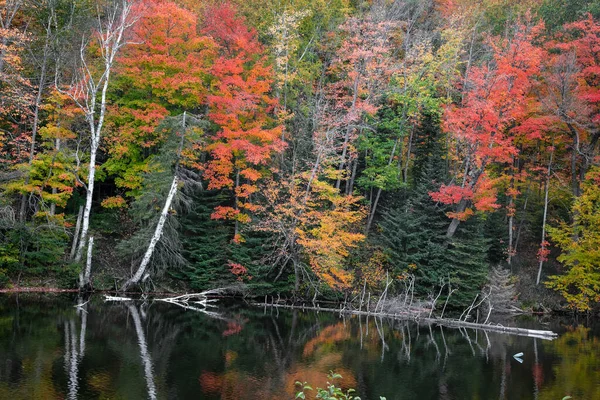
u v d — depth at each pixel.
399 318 27.73
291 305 29.47
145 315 23.67
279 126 29.50
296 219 28.05
